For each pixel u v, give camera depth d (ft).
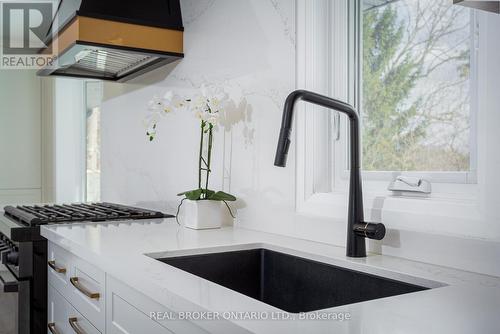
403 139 4.92
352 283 4.21
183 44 7.97
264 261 5.28
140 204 9.52
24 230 6.40
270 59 6.07
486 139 3.71
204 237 5.63
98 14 6.99
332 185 5.55
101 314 4.65
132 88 9.83
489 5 2.87
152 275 3.66
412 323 2.61
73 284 5.25
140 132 9.50
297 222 5.60
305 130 5.51
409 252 4.30
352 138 4.39
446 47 4.51
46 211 8.06
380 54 5.19
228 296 3.11
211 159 7.24
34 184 15.31
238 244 5.16
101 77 9.43
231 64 6.79
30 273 6.48
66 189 14.19
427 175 4.62
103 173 11.28
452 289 3.33
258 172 6.27
